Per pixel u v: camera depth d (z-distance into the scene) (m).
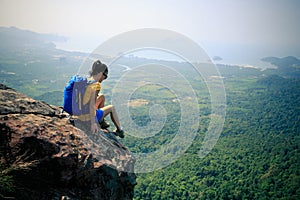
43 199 2.71
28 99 3.56
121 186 3.37
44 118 3.27
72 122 3.36
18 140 2.85
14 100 3.40
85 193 3.00
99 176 3.11
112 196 3.25
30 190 2.74
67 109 3.47
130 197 3.57
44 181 2.85
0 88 3.70
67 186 2.96
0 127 2.89
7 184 2.57
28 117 3.17
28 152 2.84
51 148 2.91
